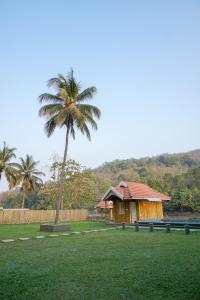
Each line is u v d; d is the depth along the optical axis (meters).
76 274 7.90
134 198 28.34
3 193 93.81
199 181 61.94
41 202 58.88
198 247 12.24
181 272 7.83
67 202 45.00
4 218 33.16
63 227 22.66
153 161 124.06
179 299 5.72
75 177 44.59
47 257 10.63
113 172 110.75
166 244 13.44
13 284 7.03
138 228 21.22
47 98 25.09
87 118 25.66
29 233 20.81
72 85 25.11
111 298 5.88
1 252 12.08
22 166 55.06
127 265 8.92
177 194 55.44
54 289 6.57
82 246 13.36
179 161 120.75
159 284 6.76
